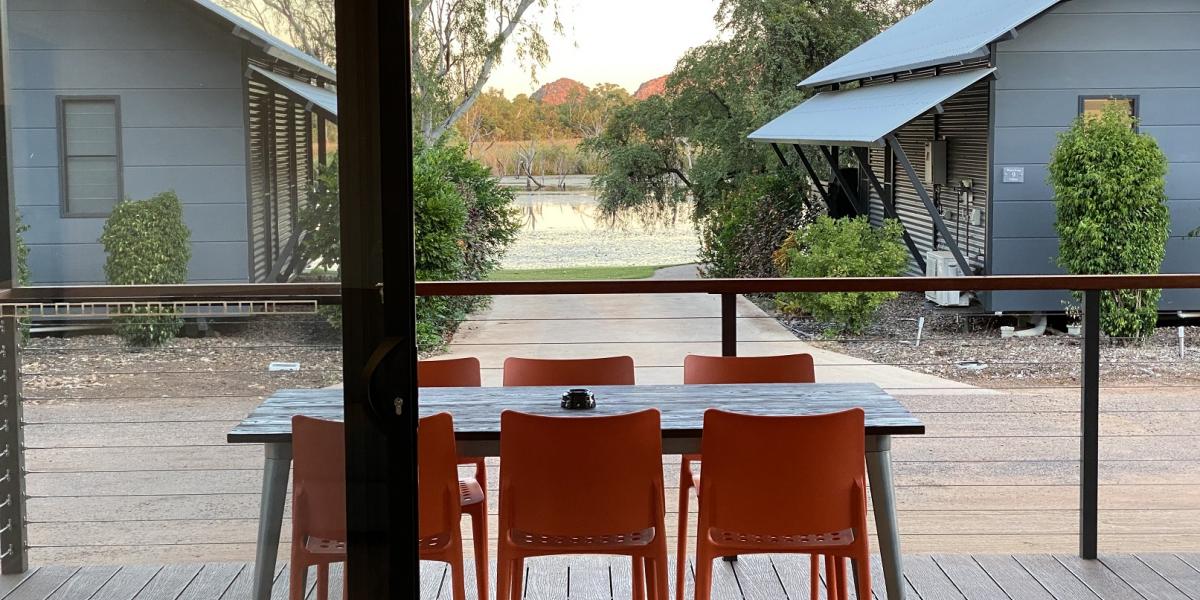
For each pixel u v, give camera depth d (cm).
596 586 354
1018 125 1086
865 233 1418
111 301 146
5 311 145
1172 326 1027
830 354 1018
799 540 284
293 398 150
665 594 278
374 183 152
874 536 470
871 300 1116
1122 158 1025
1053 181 1066
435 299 1187
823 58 1922
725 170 1930
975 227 1149
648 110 1981
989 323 1098
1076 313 1052
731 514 279
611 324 1327
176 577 150
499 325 1352
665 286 379
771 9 1903
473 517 312
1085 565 369
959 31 1234
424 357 1170
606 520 277
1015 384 785
